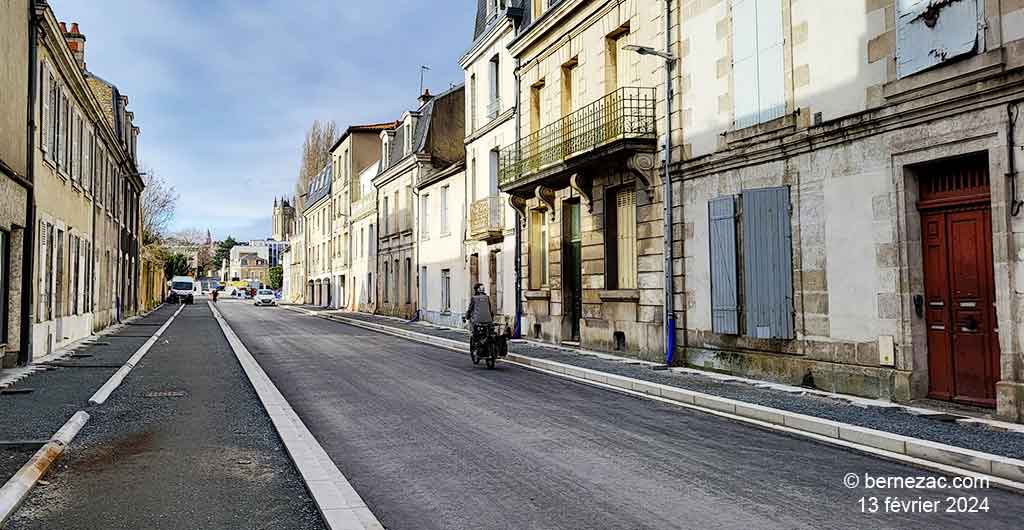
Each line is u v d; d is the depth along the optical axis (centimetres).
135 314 4112
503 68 2461
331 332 2819
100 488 604
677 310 1473
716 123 1366
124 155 3186
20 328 1475
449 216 3086
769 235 1213
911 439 730
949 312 949
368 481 628
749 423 895
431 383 1277
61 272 1883
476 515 532
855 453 730
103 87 3100
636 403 1057
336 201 5731
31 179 1505
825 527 501
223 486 612
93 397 1048
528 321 2209
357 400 1079
